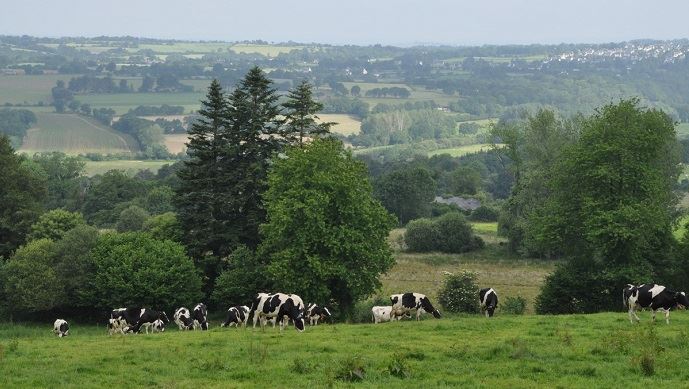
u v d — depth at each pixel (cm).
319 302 5150
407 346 3142
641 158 5700
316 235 5169
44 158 18688
